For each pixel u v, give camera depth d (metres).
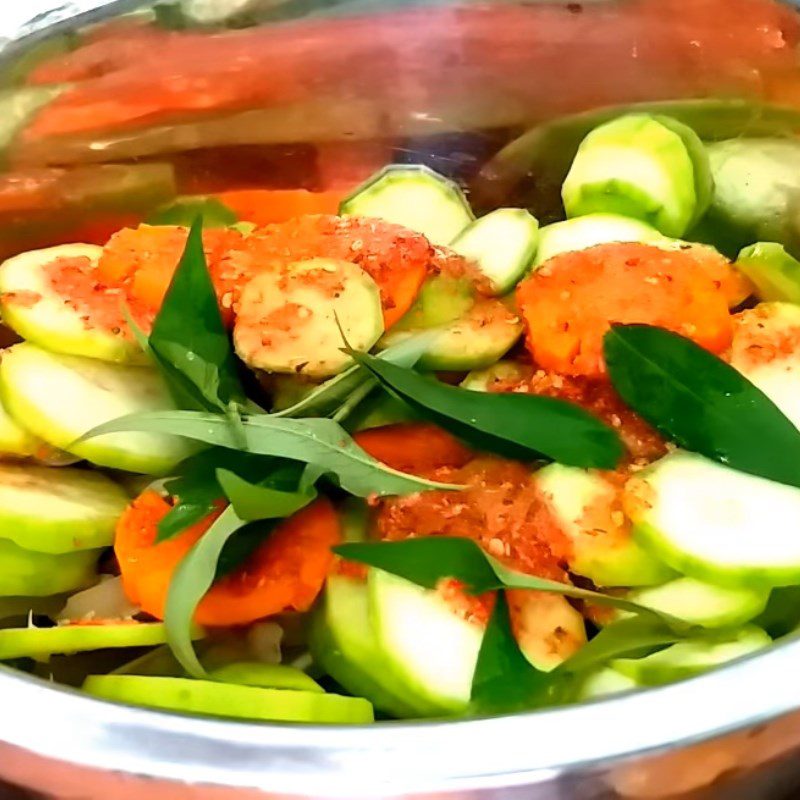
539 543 0.23
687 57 0.32
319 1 0.32
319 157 0.35
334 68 0.33
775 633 0.23
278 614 0.24
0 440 0.26
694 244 0.30
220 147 0.34
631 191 0.31
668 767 0.18
